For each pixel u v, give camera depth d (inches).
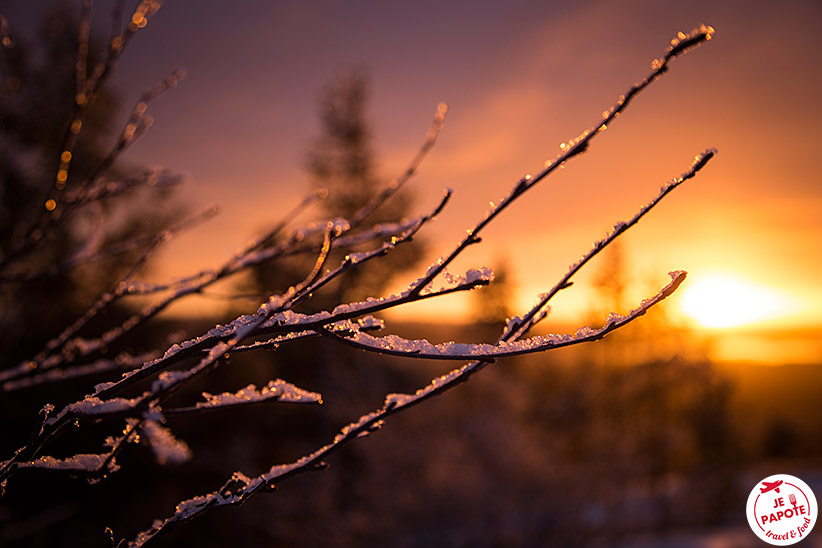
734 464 1093.1
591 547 486.6
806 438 1833.2
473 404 560.4
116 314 344.8
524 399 625.3
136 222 385.1
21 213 281.6
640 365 909.2
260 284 326.3
